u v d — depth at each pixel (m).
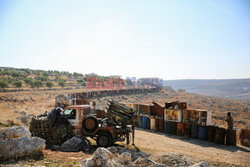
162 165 6.73
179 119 16.28
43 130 10.28
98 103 35.38
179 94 76.06
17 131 7.23
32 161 6.43
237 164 9.53
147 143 13.34
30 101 45.06
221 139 13.61
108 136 10.98
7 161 6.07
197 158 9.86
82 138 10.73
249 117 28.89
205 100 54.69
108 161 5.79
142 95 64.88
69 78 191.75
